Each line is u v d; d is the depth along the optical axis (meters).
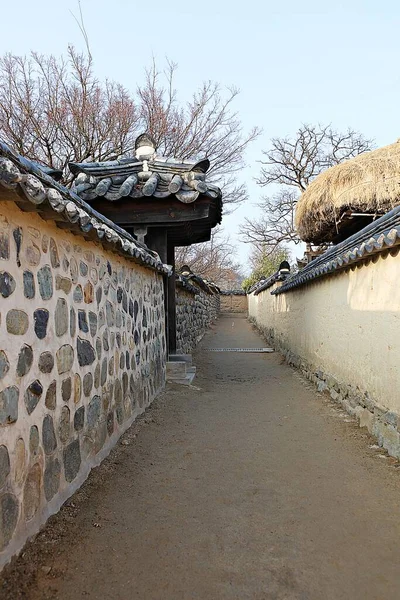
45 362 2.44
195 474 3.32
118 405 3.94
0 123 11.37
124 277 4.25
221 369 9.04
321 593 1.97
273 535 2.46
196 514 2.69
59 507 2.58
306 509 2.77
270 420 4.90
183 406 5.46
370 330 4.40
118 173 6.28
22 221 2.19
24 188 1.81
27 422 2.21
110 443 3.65
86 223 2.66
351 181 6.91
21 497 2.12
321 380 6.64
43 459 2.38
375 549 2.31
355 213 7.05
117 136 12.66
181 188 5.96
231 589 1.99
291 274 10.81
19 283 2.15
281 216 23.56
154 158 6.43
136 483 3.11
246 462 3.59
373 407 4.29
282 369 9.03
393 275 3.84
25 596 1.88
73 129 12.09
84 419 3.05
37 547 2.20
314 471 3.40
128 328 4.36
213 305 26.84
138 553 2.26
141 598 1.93
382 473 3.34
